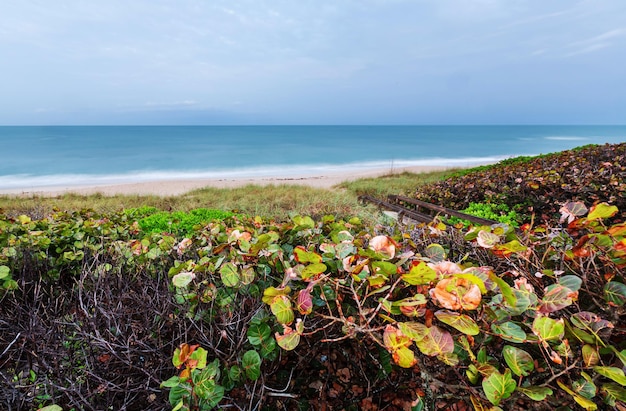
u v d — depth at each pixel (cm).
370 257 99
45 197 1227
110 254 202
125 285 157
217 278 143
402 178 1552
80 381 112
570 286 91
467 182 826
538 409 88
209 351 121
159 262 180
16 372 120
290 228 174
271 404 117
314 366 129
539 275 108
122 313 131
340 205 779
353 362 127
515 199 608
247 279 118
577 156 855
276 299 92
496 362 90
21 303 161
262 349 104
